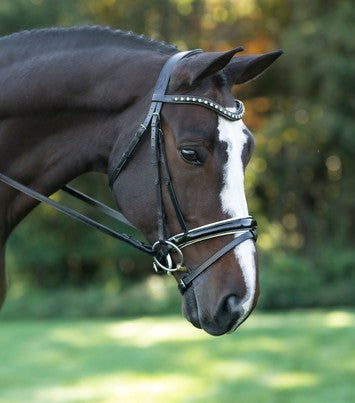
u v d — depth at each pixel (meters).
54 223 24.23
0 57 4.29
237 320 3.59
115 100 4.01
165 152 3.76
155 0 25.48
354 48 23.45
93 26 4.25
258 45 25.58
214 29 25.61
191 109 3.73
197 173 3.67
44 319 21.06
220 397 8.49
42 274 24.91
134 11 25.59
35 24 22.75
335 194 25.81
